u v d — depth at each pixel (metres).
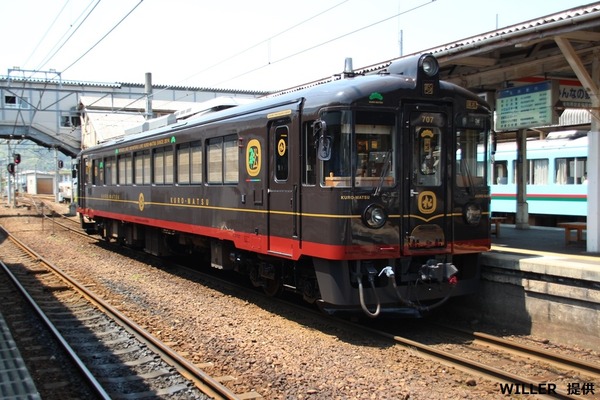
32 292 10.34
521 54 9.88
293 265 8.30
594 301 6.36
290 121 7.56
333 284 7.00
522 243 9.88
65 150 36.22
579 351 6.47
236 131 8.98
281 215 7.81
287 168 7.68
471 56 9.06
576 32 7.78
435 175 7.39
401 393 5.26
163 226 12.15
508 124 10.57
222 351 6.65
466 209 7.54
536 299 7.12
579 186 17.69
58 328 7.81
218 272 12.64
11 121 32.62
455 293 7.58
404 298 7.24
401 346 6.75
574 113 17.58
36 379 5.88
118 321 8.11
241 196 8.84
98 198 17.17
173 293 10.22
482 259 7.85
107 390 5.52
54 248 17.28
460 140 7.56
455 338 7.20
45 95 33.97
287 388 5.43
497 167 20.55
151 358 6.44
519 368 6.02
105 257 15.23
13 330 7.83
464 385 5.53
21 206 42.56
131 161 14.20
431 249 7.31
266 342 6.99
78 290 10.50
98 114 33.53
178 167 11.40
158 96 38.44
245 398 5.13
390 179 7.09
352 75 8.09
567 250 8.82
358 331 7.39
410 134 7.20
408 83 7.18
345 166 6.82
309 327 7.78
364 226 6.88
